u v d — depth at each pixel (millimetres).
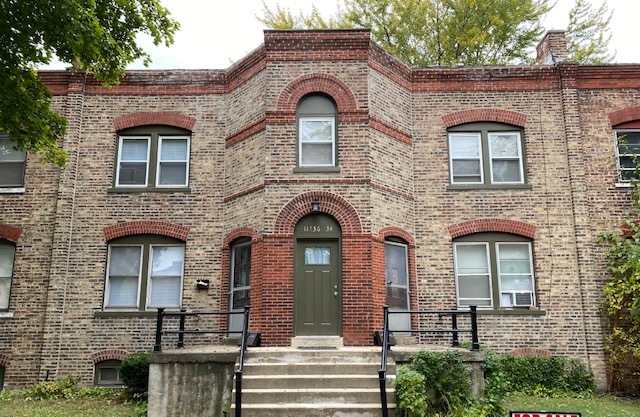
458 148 15516
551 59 16203
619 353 13750
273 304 12984
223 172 15250
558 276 14539
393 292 14016
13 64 11766
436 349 11070
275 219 13461
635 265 13219
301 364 10500
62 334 14273
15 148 12578
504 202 14992
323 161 14023
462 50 24984
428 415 9805
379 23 25562
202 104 15703
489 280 14664
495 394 10812
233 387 10273
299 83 14336
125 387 12977
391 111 14875
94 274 14656
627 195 15078
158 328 10977
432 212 14930
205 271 14664
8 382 14016
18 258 14750
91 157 15383
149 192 15148
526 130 15453
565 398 12641
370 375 10328
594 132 15500
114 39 12180
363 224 13391
